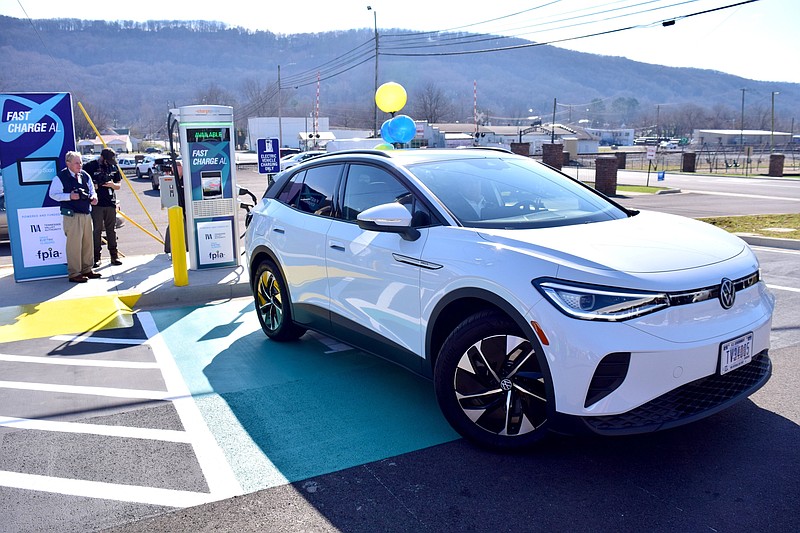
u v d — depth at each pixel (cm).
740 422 408
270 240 574
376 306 445
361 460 376
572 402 326
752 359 363
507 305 347
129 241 1316
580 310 323
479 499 330
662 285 323
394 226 407
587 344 318
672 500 324
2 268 1002
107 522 319
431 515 318
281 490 345
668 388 321
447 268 381
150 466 375
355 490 343
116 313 720
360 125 13275
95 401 477
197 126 889
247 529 310
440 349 390
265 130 7938
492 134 8738
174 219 788
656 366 317
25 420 445
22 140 859
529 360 351
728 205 1975
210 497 340
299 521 316
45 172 875
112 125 19500
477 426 377
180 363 559
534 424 358
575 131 9944
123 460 383
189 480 358
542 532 302
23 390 502
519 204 436
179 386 504
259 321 634
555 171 515
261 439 407
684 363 321
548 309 330
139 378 524
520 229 395
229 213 926
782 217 1477
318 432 415
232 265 939
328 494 340
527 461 367
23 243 871
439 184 438
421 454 380
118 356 582
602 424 323
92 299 762
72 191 831
